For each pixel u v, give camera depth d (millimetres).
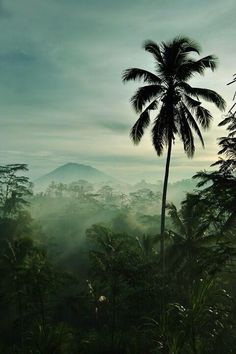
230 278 20875
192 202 17828
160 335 9844
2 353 29312
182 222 34062
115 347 30062
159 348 9641
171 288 29203
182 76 27422
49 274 36344
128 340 30281
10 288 37000
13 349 29969
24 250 38125
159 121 27688
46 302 45000
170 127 27797
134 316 33562
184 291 29656
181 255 32562
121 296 38969
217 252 16547
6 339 44531
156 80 28156
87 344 30109
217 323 9047
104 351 29719
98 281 43688
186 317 8469
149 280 30594
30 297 38438
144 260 35188
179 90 28375
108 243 37062
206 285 8656
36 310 41625
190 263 31562
